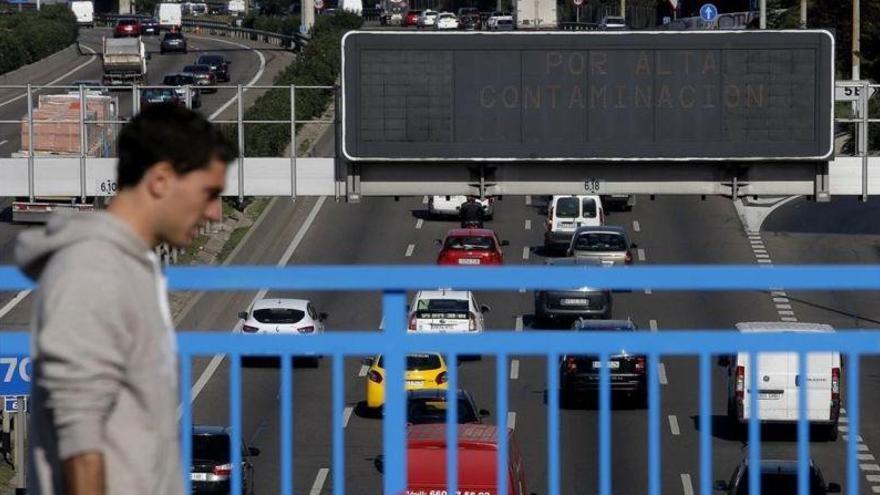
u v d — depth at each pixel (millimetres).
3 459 82500
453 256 145250
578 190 116188
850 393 16734
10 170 120812
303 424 91250
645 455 82875
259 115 173250
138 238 12539
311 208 175875
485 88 111875
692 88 111625
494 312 134000
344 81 112312
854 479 16969
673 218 173125
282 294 135000
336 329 126438
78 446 11977
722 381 104312
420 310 116000
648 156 112000
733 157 112188
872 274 15727
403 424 16422
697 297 137375
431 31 112000
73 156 128000
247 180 119750
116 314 12070
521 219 177125
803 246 158000
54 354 11859
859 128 117812
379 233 166500
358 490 76188
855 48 184500
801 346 16500
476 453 37969
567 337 16250
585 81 111812
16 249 12539
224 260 151625
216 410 90812
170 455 12727
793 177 115812
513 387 103438
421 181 116688
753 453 16906
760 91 111875
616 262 143625
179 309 124312
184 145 12859
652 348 16375
